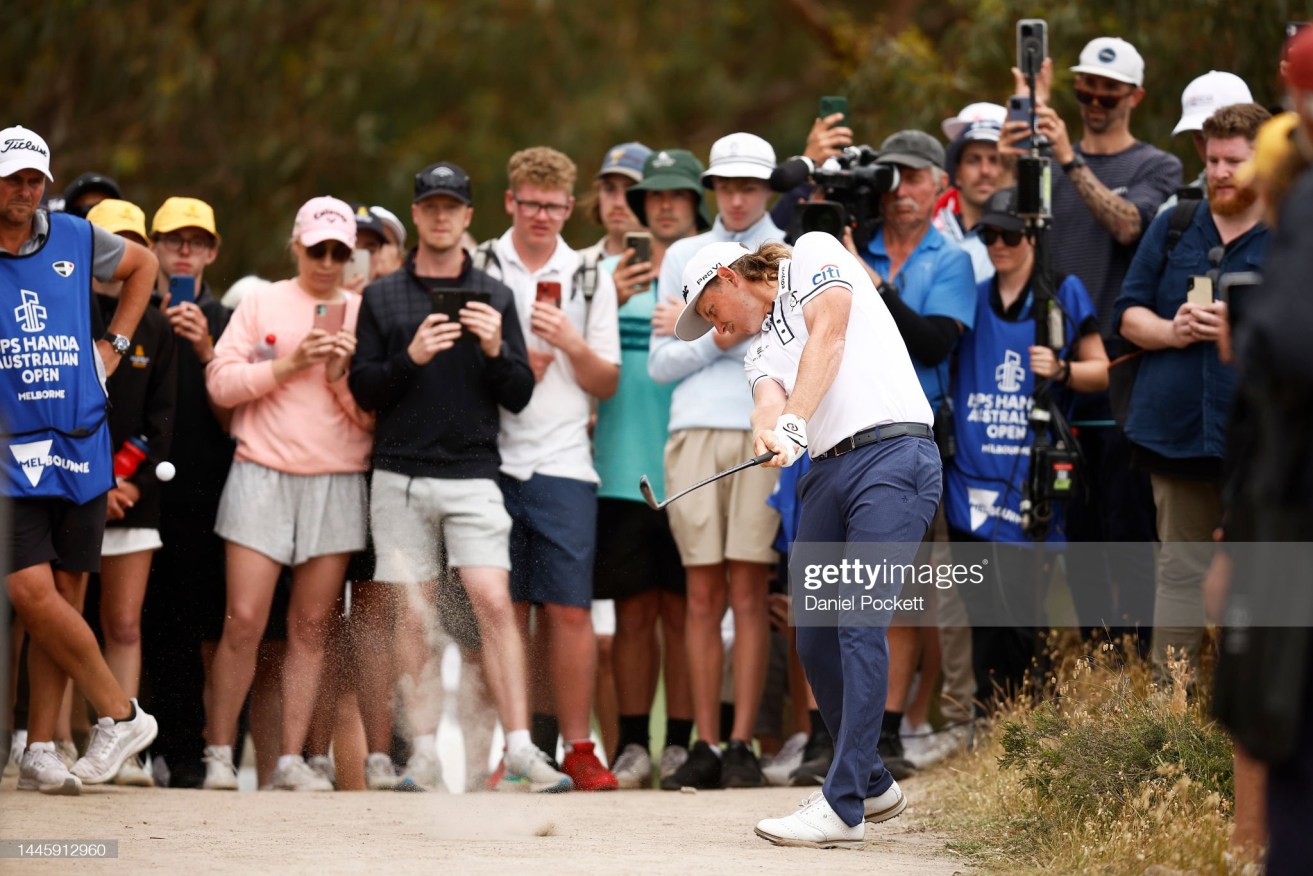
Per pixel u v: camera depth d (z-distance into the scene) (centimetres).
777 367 1841
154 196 5544
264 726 2619
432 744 2494
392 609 2492
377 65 5888
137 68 5303
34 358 2158
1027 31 2602
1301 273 1058
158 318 2455
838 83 4934
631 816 2069
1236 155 2202
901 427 1788
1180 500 2261
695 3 6656
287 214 5441
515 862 1606
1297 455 1103
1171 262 2283
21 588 2148
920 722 2673
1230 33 3472
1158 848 1582
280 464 2498
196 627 2573
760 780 2508
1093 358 2544
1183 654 2103
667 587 2669
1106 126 2767
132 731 2262
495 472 2497
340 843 1770
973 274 2547
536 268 2652
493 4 5947
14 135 2147
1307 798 1121
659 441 2656
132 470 2414
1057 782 1850
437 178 2514
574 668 2525
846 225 2489
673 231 2727
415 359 2428
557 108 6231
